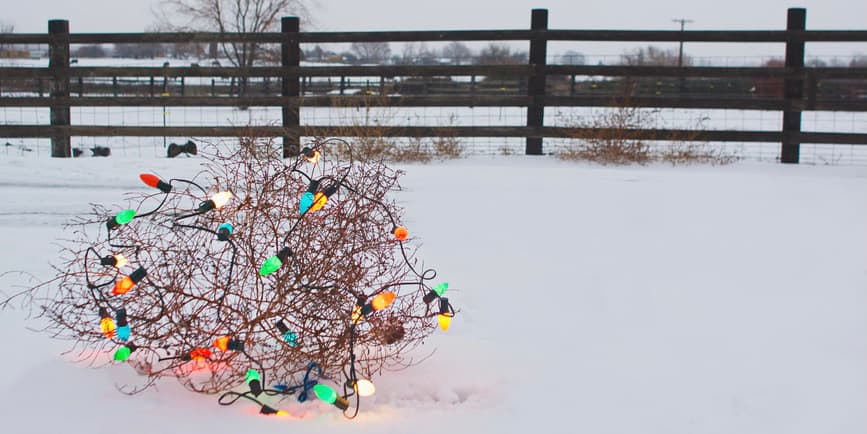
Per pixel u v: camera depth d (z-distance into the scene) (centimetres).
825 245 631
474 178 966
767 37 1170
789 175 1044
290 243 328
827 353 396
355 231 336
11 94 2395
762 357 390
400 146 1144
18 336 400
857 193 891
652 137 1155
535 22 1191
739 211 776
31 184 880
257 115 2089
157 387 339
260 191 348
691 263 572
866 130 1897
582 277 531
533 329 427
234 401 323
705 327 434
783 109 1181
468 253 595
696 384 357
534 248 613
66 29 1216
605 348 400
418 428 312
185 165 1000
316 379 335
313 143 392
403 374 359
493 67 1195
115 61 4094
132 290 330
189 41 1215
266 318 325
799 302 480
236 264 326
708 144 1297
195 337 324
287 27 1210
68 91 1223
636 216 746
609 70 1184
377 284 358
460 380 355
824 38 1158
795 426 319
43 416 315
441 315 336
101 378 346
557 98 1188
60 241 618
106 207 748
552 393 346
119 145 1492
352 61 2927
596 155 1140
